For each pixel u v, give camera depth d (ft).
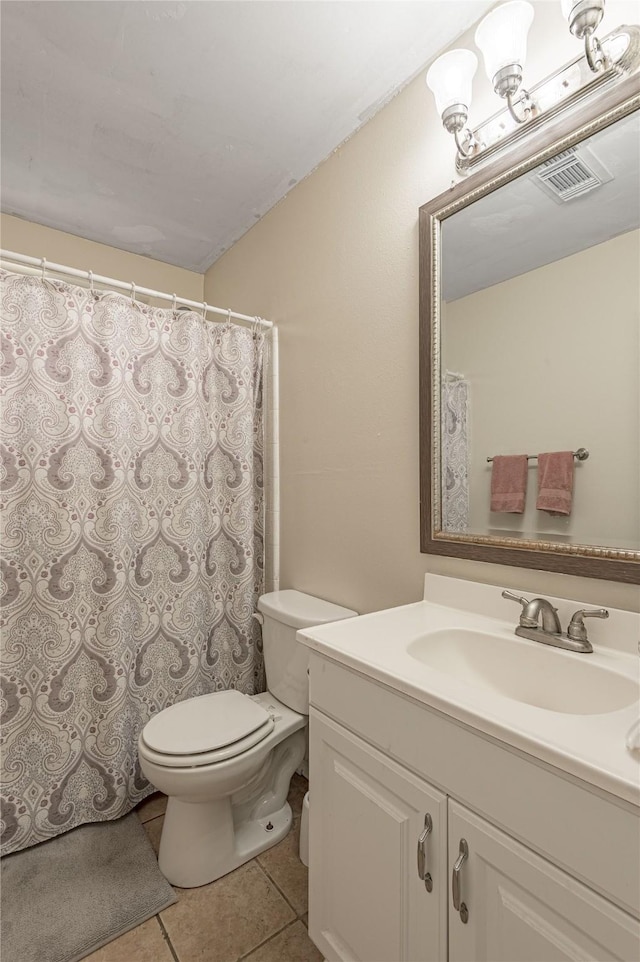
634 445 3.07
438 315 4.24
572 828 1.95
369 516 5.08
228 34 4.13
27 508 4.86
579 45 3.33
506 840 2.20
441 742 2.52
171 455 5.87
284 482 6.49
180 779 4.13
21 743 4.77
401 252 4.70
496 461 3.84
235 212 6.85
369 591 5.08
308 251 5.99
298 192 6.20
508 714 2.28
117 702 5.20
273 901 4.24
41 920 3.99
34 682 4.85
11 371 4.81
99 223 7.11
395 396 4.76
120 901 4.18
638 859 1.75
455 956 2.44
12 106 4.90
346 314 5.38
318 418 5.81
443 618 3.85
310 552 5.96
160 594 5.75
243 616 6.49
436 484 4.25
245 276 7.39
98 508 5.25
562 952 1.97
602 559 3.17
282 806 5.37
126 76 4.56
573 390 3.37
